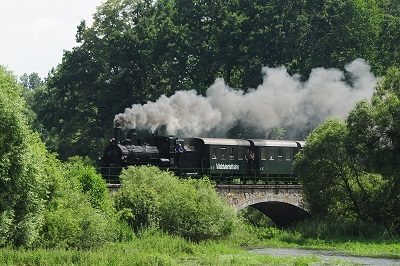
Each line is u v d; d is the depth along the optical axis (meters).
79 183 64.56
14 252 50.28
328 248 73.88
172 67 120.81
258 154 90.94
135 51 122.12
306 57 121.69
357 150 81.62
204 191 73.88
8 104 51.72
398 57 119.31
